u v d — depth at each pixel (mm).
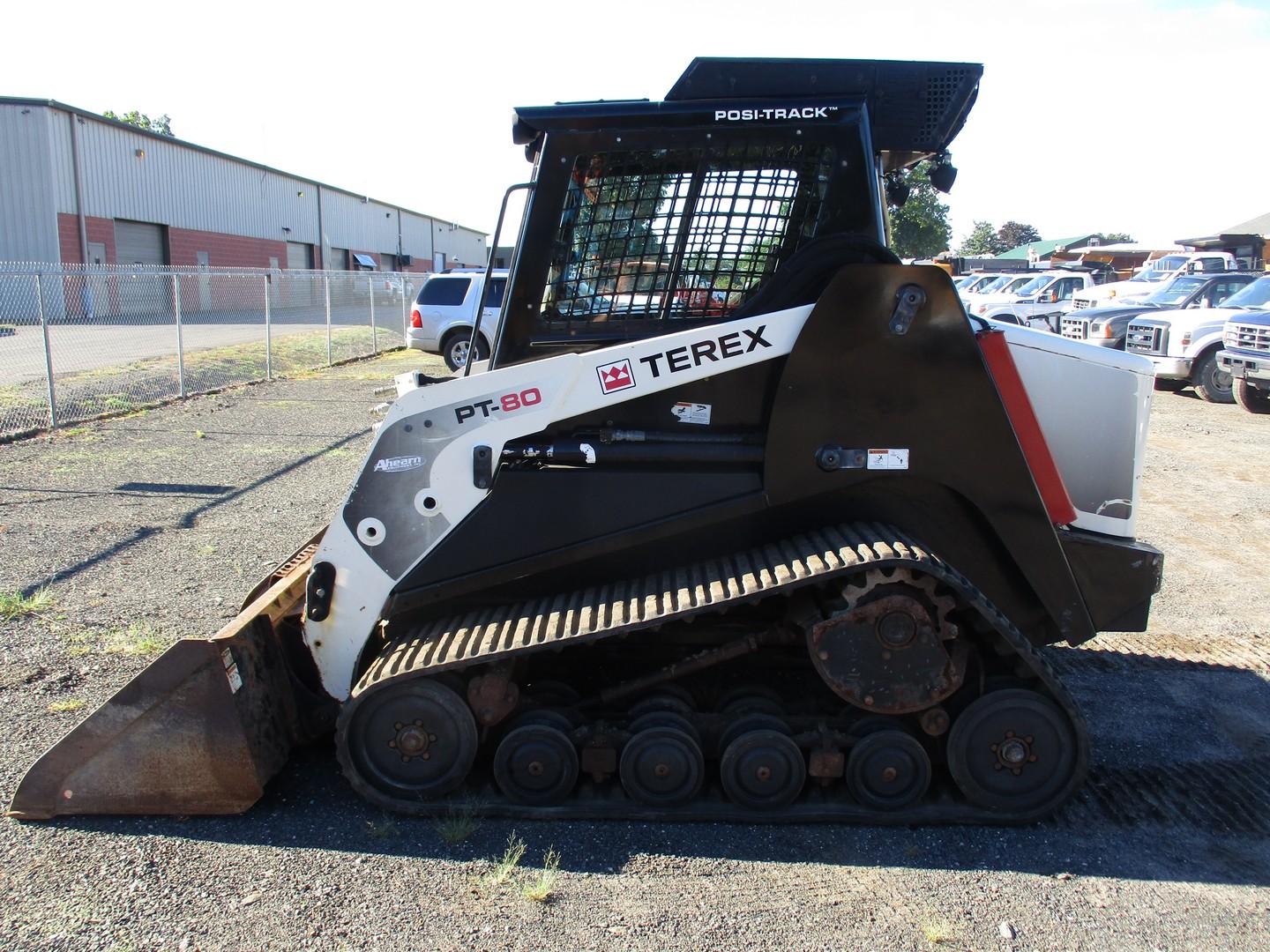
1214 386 14812
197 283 29969
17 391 12961
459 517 3588
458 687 3527
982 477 3498
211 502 8148
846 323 3414
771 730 3523
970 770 3537
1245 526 7965
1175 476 9727
